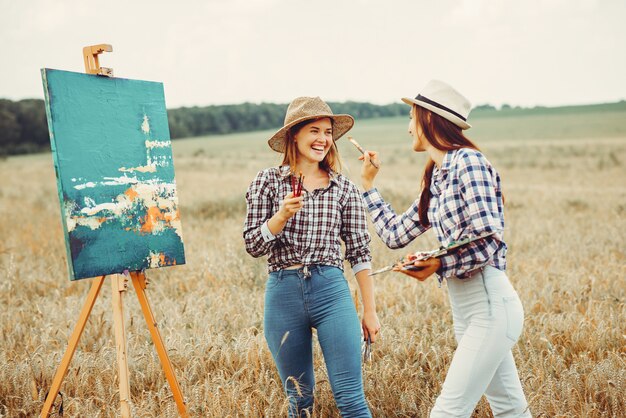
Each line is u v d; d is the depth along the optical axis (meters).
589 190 18.12
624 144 39.91
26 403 3.71
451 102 2.85
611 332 4.57
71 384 4.06
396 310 5.45
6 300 6.34
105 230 3.10
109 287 6.75
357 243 3.30
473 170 2.68
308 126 3.16
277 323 3.13
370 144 49.03
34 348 4.59
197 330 4.94
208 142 64.31
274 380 3.75
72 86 3.01
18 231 11.15
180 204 14.74
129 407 3.15
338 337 3.04
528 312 5.24
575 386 3.61
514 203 14.32
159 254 3.38
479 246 2.69
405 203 13.30
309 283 3.09
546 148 39.41
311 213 3.14
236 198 14.25
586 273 6.72
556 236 9.24
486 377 2.74
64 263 7.87
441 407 2.77
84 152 3.03
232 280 6.65
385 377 3.87
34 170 39.59
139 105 3.35
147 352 4.35
